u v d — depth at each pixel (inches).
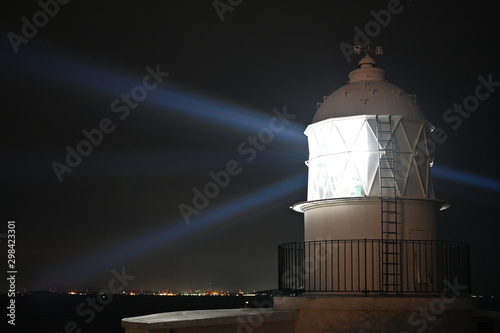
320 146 964.6
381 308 813.2
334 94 989.8
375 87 964.6
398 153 920.9
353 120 928.3
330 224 916.6
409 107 952.3
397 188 908.0
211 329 753.0
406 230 897.5
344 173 921.5
